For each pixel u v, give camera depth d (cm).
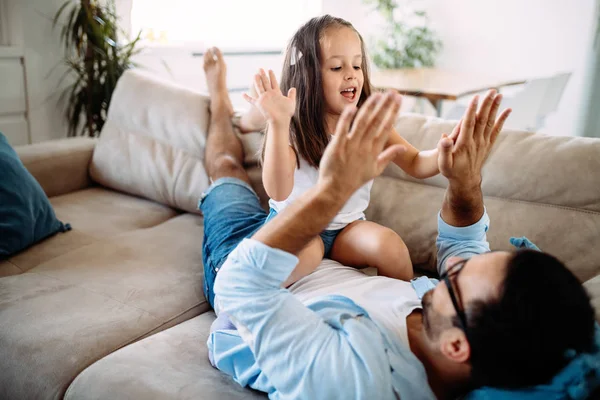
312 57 137
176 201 206
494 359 77
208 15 368
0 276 160
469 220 119
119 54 302
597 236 127
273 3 409
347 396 82
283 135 119
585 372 75
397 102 75
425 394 86
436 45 476
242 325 95
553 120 436
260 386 100
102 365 115
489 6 445
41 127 310
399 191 158
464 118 103
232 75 391
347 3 488
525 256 78
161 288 150
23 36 290
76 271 158
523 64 440
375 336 87
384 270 126
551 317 73
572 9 407
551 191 134
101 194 222
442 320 84
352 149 78
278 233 84
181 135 205
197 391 104
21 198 174
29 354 121
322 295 105
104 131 224
